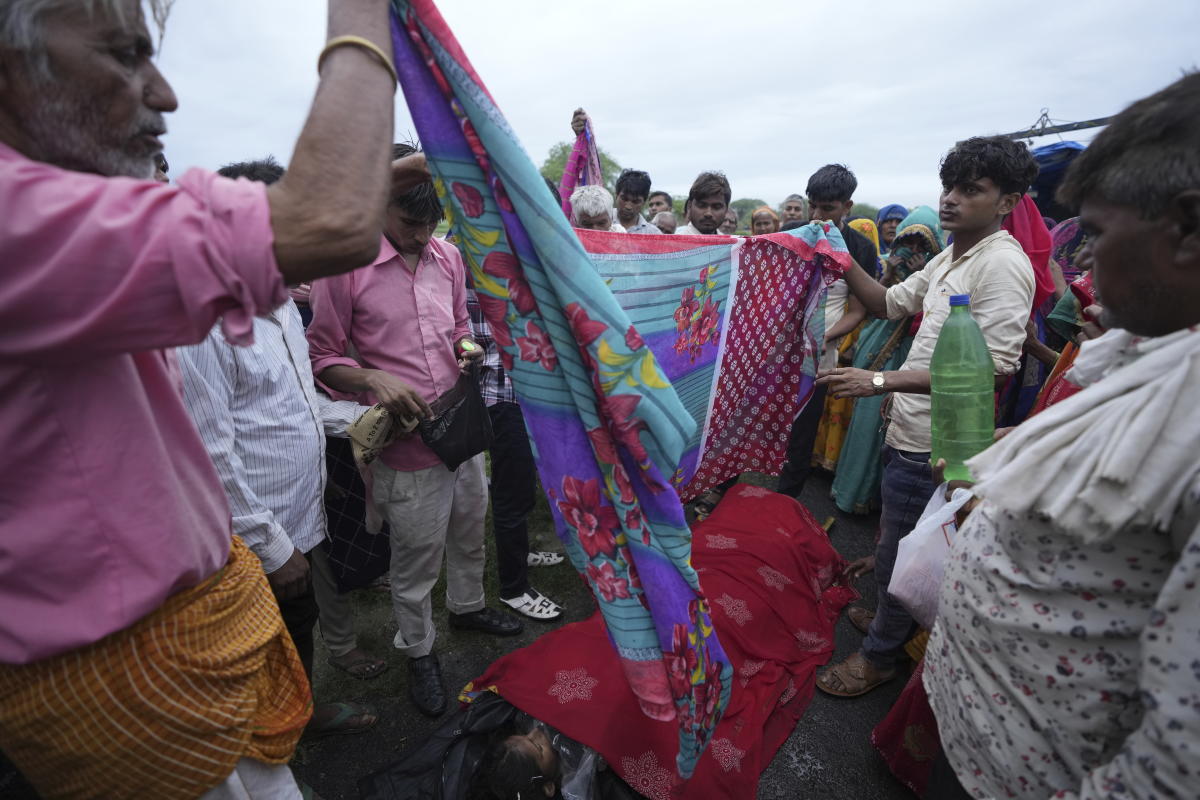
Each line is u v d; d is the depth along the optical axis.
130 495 0.81
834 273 2.36
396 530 2.17
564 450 1.21
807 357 2.39
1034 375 3.07
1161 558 0.80
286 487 1.77
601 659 2.08
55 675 0.84
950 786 1.25
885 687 2.44
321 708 2.18
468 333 2.34
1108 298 0.85
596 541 1.27
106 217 0.62
